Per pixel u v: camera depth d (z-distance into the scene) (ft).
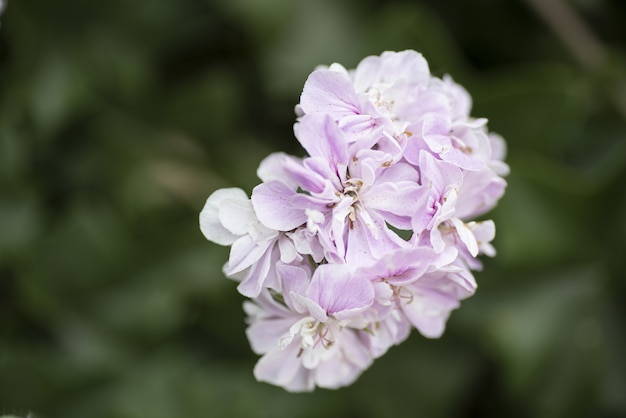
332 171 1.68
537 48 2.35
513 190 2.14
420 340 2.22
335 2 2.34
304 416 2.20
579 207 2.14
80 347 2.23
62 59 2.31
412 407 2.21
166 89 2.43
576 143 2.28
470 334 2.18
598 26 2.37
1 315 2.27
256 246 1.69
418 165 1.70
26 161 2.26
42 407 2.19
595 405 2.17
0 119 2.25
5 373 2.17
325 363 1.76
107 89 2.33
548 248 2.15
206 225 1.70
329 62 2.30
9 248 2.22
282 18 2.29
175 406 2.17
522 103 2.19
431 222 1.68
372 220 1.69
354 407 2.22
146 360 2.23
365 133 1.69
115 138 2.31
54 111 2.27
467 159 1.71
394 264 1.67
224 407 2.17
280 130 2.39
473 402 2.24
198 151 2.35
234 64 2.41
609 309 2.18
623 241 2.15
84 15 2.32
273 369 1.75
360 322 1.70
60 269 2.22
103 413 2.19
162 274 2.24
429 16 2.33
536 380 2.15
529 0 2.28
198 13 2.35
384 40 2.21
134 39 2.34
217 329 2.24
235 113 2.36
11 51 2.31
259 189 1.67
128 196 2.26
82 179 2.31
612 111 2.29
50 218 2.29
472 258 1.75
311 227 1.65
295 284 1.67
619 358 2.18
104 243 2.22
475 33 2.35
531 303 2.16
